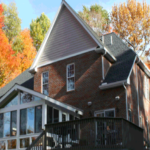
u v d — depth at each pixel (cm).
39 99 1825
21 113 1897
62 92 2136
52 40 2305
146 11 4028
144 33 3938
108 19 5266
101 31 4769
